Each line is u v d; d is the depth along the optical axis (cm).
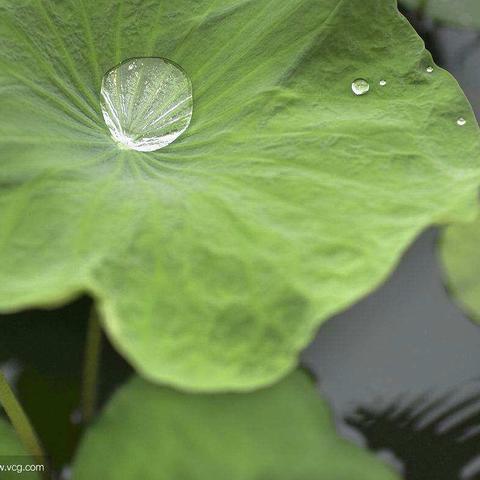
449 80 100
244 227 97
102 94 100
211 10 101
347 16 101
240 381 95
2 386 100
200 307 96
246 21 101
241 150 99
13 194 97
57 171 98
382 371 103
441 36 109
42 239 96
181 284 96
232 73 100
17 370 103
